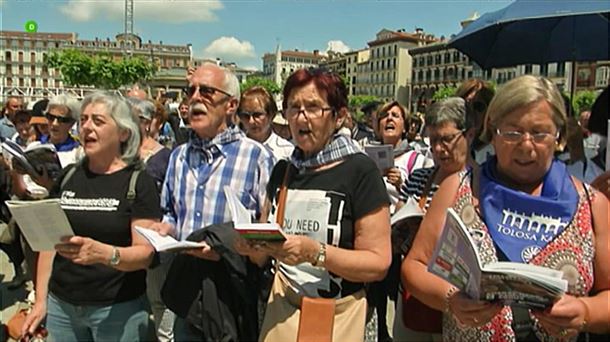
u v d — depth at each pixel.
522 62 4.65
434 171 3.11
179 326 2.56
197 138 2.97
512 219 1.85
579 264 1.77
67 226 2.21
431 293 1.97
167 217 2.96
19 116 6.91
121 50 98.12
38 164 3.61
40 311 2.74
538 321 1.82
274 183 2.35
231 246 2.37
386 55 102.00
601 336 1.96
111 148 2.61
